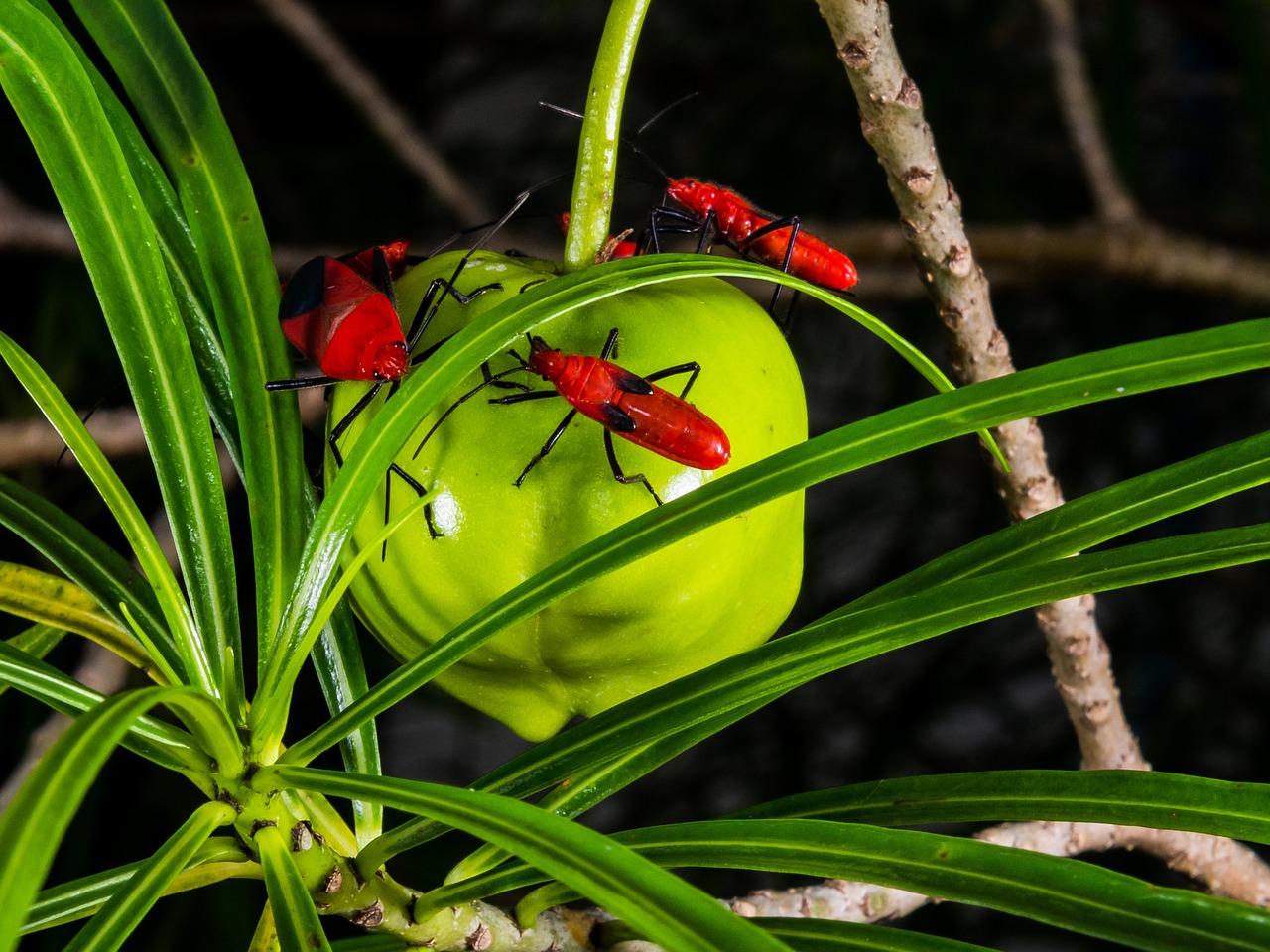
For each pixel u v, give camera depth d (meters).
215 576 0.34
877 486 0.85
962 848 0.33
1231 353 0.33
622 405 0.34
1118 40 0.56
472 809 0.32
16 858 0.30
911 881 0.33
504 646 0.35
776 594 0.35
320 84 0.84
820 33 0.73
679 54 0.81
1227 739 0.79
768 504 0.35
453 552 0.34
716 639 0.35
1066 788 0.34
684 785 0.87
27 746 0.51
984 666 0.85
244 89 0.83
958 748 0.95
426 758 0.96
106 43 0.34
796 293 0.38
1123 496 0.34
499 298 0.35
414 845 0.34
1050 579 0.33
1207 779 0.33
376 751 0.36
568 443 0.34
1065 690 0.39
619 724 0.34
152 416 0.34
